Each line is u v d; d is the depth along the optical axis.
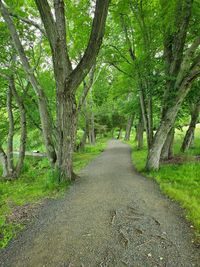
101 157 17.66
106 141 40.69
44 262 3.39
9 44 10.38
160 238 3.94
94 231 4.31
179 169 9.58
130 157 16.48
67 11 10.47
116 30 11.75
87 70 7.79
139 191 6.95
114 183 8.17
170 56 10.92
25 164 13.37
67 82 7.95
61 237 4.12
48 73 13.67
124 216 4.98
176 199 5.95
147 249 3.61
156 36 10.29
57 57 7.71
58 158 8.68
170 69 10.32
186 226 4.37
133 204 5.76
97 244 3.82
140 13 9.95
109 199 6.26
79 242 3.92
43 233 4.32
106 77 22.09
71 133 8.60
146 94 10.59
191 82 9.32
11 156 11.91
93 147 25.91
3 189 8.38
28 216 5.23
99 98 30.73
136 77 10.62
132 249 3.63
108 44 11.27
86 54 7.41
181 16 9.21
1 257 3.59
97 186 7.84
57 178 8.41
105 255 3.49
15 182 10.12
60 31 7.65
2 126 13.48
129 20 11.04
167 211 5.20
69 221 4.84
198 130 31.39
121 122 40.44
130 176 9.45
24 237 4.20
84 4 10.25
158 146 9.99
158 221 4.65
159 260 3.32
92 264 3.29
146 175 9.41
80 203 6.04
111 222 4.69
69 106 8.34
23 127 12.07
